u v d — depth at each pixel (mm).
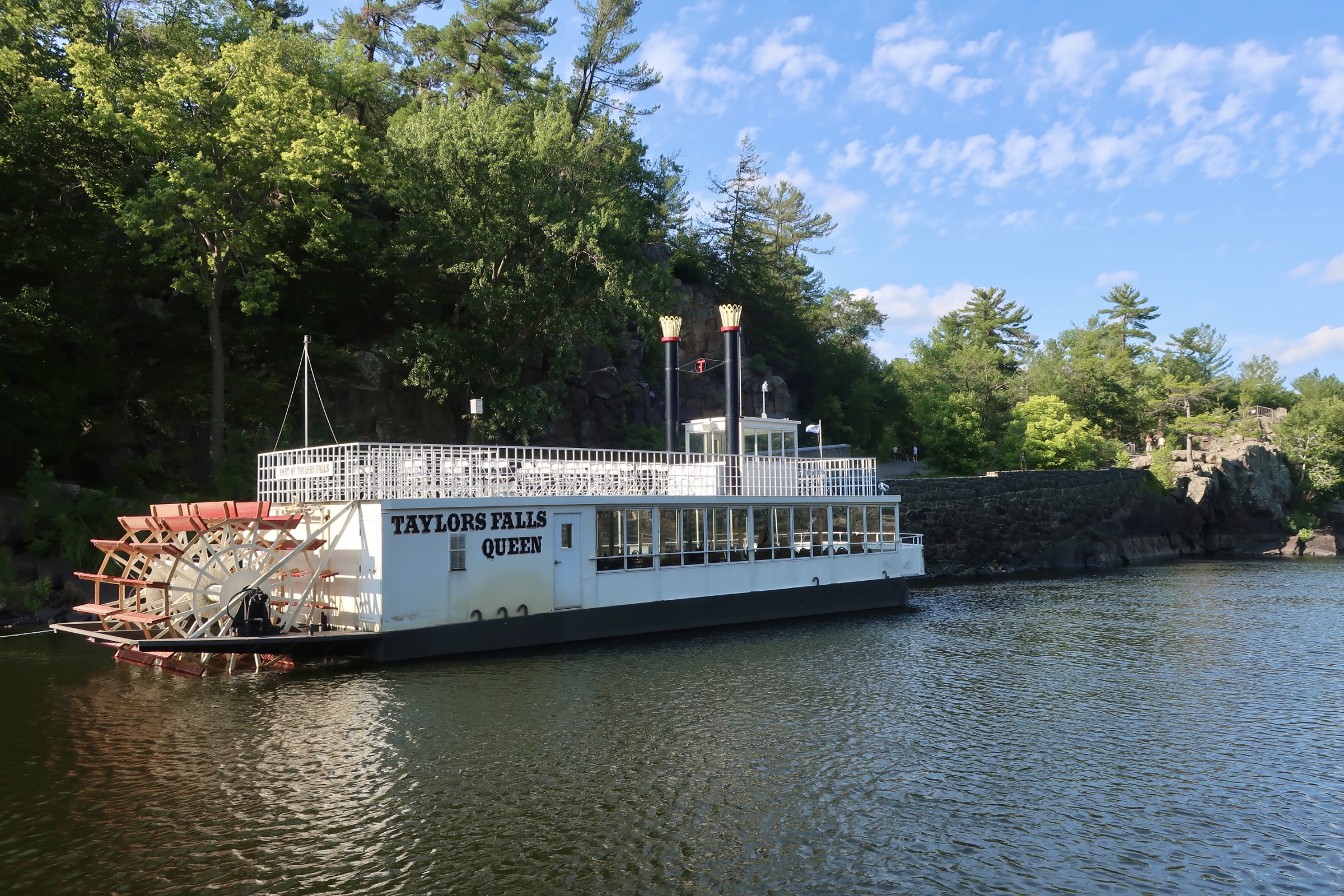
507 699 16547
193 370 37406
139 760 13000
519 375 41375
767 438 30734
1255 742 14844
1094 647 23297
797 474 28484
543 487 22109
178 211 32531
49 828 10625
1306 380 119188
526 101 53594
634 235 42031
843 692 17750
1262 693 18297
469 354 39906
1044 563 50219
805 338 74875
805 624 25969
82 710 15578
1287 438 78375
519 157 40125
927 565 45031
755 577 25938
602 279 40750
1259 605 32531
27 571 26078
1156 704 17312
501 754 13484
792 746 14156
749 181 78438
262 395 37906
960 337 115000
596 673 18828
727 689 17719
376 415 42281
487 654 20250
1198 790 12594
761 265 74750
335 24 59188
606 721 15352
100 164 34344
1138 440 93125
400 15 61594
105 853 9969
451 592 19766
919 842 10664
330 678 17906
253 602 18406
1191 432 87250
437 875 9547
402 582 18984
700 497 24516
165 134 31656
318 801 11562
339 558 19641
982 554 47594
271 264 36344
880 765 13383
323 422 39031
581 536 22156
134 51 36812
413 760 13172
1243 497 69562
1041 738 14961
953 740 14734
